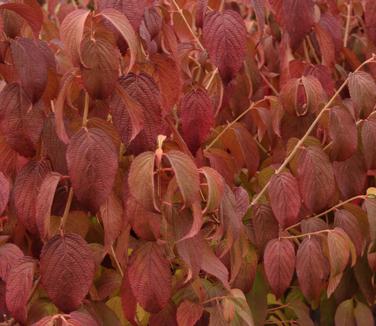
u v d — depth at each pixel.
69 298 1.38
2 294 1.56
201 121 1.62
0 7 1.40
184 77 2.05
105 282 1.63
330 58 2.01
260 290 1.92
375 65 2.31
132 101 1.36
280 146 2.06
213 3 1.92
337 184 1.95
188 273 1.52
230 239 1.56
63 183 1.54
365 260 2.07
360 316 2.09
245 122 2.21
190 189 1.33
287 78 2.05
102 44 1.36
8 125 1.46
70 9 2.53
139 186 1.32
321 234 1.80
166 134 1.64
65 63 1.80
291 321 2.08
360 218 1.94
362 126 1.85
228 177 1.88
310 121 1.93
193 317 1.57
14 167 1.57
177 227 1.47
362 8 2.51
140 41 1.57
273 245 1.75
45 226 1.39
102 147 1.37
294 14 1.84
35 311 1.51
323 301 2.17
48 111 1.56
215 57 1.60
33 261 1.42
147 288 1.45
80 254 1.38
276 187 1.75
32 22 1.44
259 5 1.79
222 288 1.69
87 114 1.47
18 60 1.42
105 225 1.48
